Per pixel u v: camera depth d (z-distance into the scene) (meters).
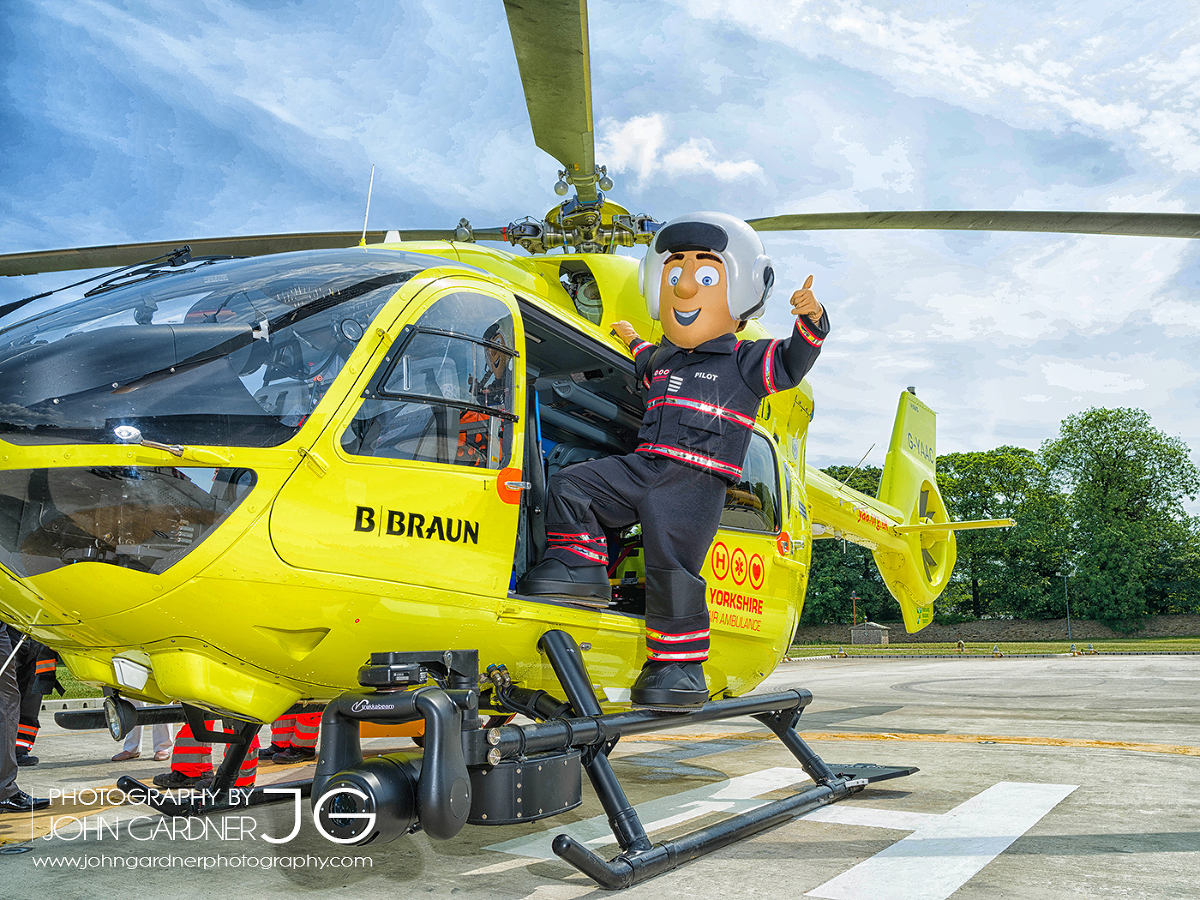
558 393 3.92
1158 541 60.19
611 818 2.87
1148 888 2.69
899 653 38.31
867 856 3.12
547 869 3.02
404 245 3.93
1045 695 11.59
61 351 2.52
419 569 2.76
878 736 6.81
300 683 2.78
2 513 2.40
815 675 19.09
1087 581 58.75
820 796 3.88
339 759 2.47
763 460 4.76
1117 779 4.66
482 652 3.03
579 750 2.86
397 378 2.80
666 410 3.22
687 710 3.25
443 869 3.02
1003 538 62.06
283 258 3.10
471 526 2.92
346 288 2.85
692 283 3.30
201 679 2.56
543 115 3.77
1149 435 62.06
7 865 3.10
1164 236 4.36
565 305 4.37
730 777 4.94
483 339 3.10
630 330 3.75
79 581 2.39
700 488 3.14
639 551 4.18
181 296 2.85
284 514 2.49
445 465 2.88
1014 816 3.72
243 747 3.54
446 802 2.26
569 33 3.02
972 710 9.36
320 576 2.54
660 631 3.12
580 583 3.14
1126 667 20.30
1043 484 64.62
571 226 4.77
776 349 3.12
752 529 4.48
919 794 4.26
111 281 3.27
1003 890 2.67
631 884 2.68
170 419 2.42
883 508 8.80
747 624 4.32
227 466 2.42
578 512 3.18
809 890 2.71
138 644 2.58
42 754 6.31
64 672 10.41
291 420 2.56
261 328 2.62
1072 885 2.73
